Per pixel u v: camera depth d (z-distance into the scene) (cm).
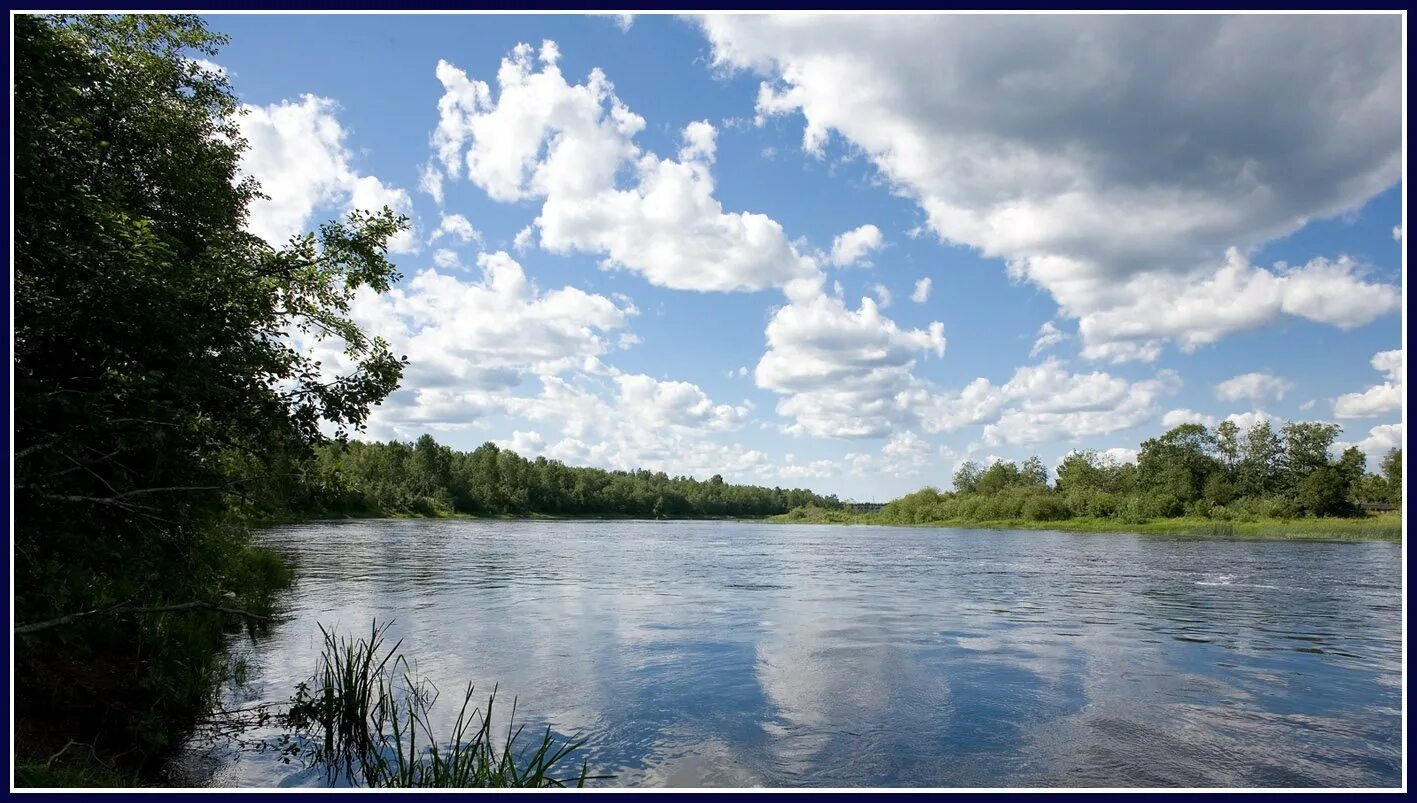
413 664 1531
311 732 1052
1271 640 1889
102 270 853
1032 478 15675
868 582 3312
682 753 1040
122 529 1006
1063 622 2172
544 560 4481
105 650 1227
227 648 1583
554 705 1255
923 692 1363
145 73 1370
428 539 6612
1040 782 953
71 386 910
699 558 4862
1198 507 10262
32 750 818
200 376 972
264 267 1284
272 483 1202
